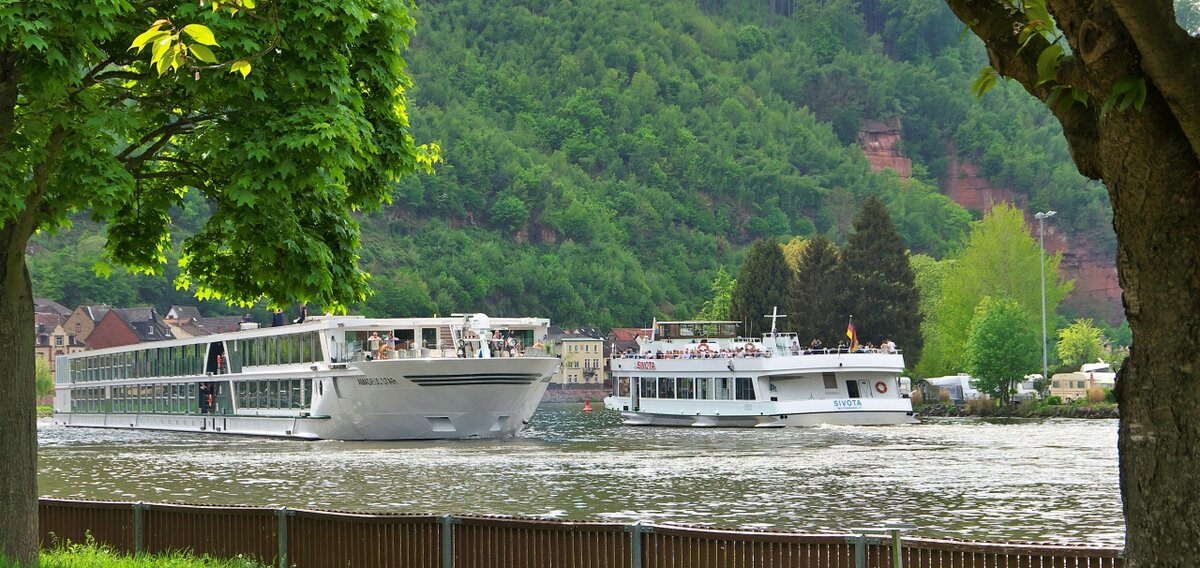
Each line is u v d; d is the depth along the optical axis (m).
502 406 104.38
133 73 29.14
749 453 85.62
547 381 107.62
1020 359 154.88
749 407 123.69
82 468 82.56
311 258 30.17
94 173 26.78
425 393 102.06
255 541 30.28
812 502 55.12
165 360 144.62
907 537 23.02
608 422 159.12
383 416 103.56
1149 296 12.65
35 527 27.56
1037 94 13.39
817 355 123.69
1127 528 13.05
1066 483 61.50
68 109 26.36
